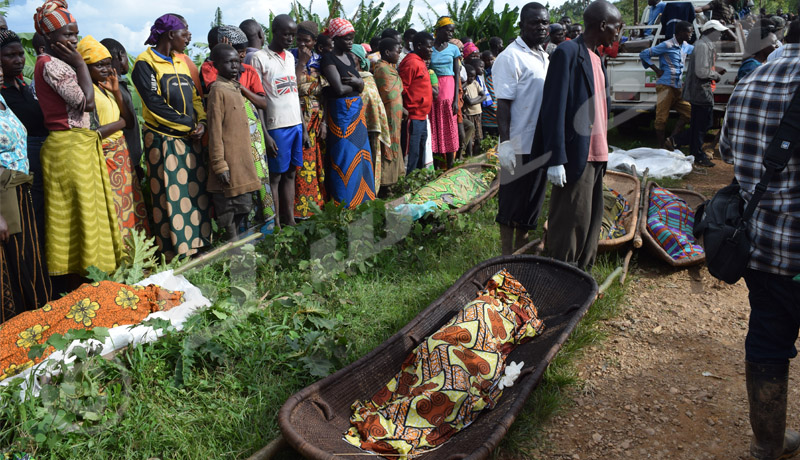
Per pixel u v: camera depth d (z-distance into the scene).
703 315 4.41
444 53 7.67
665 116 7.62
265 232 5.40
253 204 5.46
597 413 3.35
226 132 4.73
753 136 2.43
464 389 3.08
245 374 3.43
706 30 6.43
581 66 3.95
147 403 3.11
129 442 2.88
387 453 2.79
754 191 2.44
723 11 6.32
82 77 3.98
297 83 5.85
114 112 4.60
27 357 3.29
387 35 6.97
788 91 2.31
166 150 4.75
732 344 4.00
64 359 3.12
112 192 4.39
